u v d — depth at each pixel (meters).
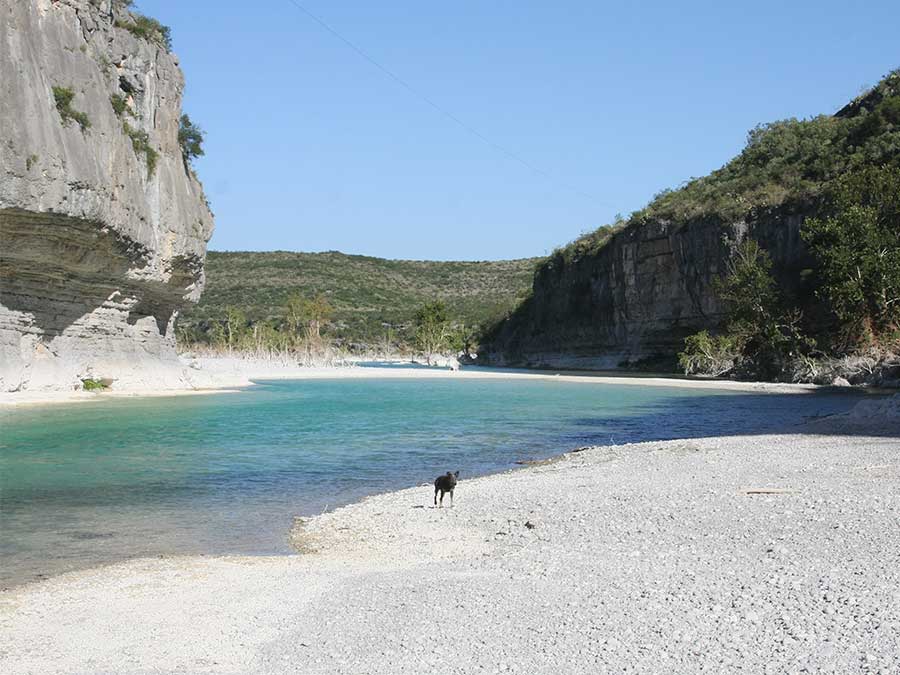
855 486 14.57
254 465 22.20
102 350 47.72
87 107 38.69
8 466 21.58
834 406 42.53
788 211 77.12
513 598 8.99
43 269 40.28
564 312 113.31
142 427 31.27
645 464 19.89
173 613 9.09
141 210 43.94
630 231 94.88
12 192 32.84
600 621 8.03
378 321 167.50
